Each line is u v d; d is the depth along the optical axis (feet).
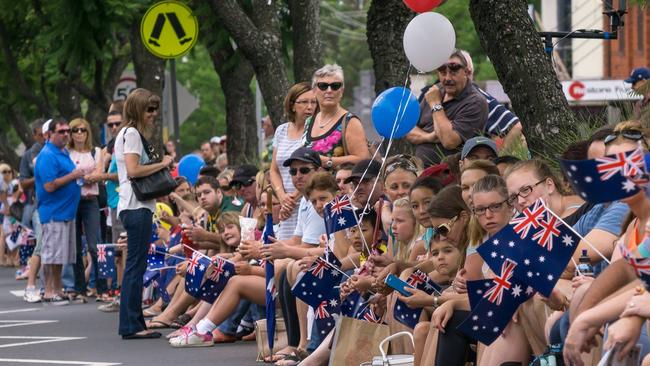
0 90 179.73
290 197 59.62
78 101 156.35
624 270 30.48
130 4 102.22
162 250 74.79
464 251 41.34
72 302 91.30
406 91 52.16
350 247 51.42
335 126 59.41
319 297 50.93
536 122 55.26
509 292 35.42
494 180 37.63
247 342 64.49
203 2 97.71
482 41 56.54
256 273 62.34
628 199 29.99
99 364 58.03
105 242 95.14
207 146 115.14
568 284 37.24
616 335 28.35
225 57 106.52
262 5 85.40
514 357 37.17
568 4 232.94
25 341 68.44
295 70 86.12
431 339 40.19
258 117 149.18
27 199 120.26
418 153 60.44
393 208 46.21
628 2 73.20
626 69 228.02
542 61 55.42
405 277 43.88
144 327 67.72
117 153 67.15
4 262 146.41
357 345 45.19
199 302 71.20
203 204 73.20
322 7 352.08
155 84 108.88
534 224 35.14
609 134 34.94
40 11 116.47
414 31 52.16
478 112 57.62
